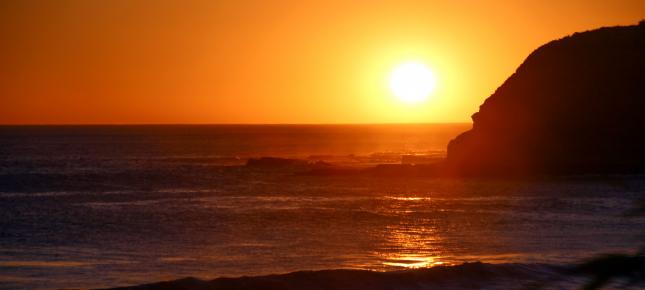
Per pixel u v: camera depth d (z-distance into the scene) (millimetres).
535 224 68312
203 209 84438
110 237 61656
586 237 58750
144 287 28469
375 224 69375
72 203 93125
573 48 155750
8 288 36844
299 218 74625
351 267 43875
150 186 120562
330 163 181125
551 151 136875
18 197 102062
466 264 32094
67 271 42781
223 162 190750
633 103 141500
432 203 89875
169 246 55844
